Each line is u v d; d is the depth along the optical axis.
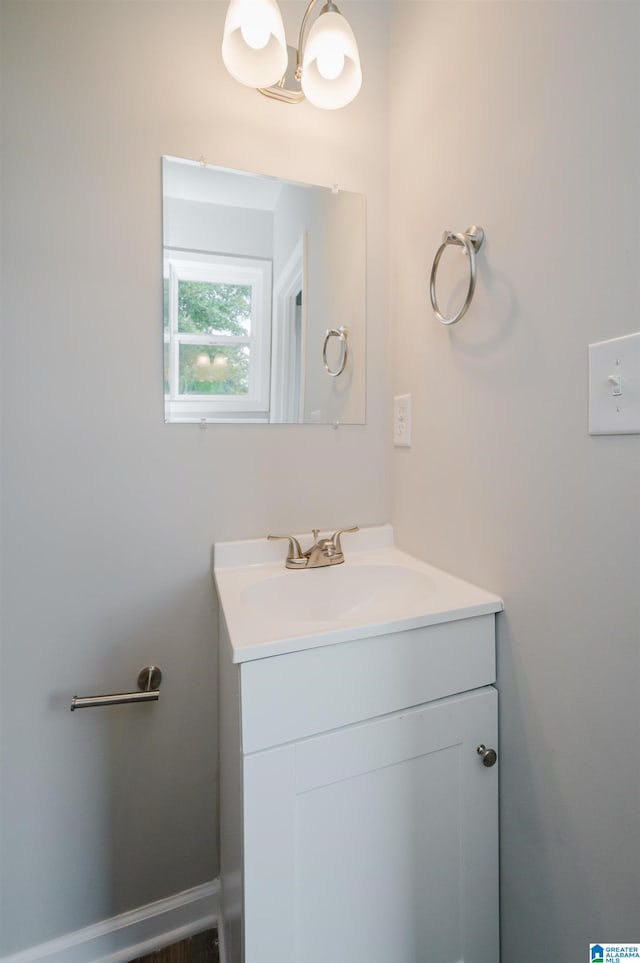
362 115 1.13
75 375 0.91
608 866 0.59
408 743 0.71
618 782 0.57
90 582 0.94
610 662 0.58
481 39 0.78
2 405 0.87
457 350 0.89
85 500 0.93
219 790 1.05
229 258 1.01
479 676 0.77
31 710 0.91
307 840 0.65
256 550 1.05
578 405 0.61
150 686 0.98
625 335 0.54
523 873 0.73
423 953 0.73
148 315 0.95
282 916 0.63
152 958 0.99
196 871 1.04
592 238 0.58
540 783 0.69
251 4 0.76
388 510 1.20
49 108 0.87
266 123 1.04
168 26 0.94
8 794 0.90
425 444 1.02
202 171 0.98
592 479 0.60
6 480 0.88
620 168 0.54
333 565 1.03
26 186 0.86
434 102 0.94
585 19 0.58
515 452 0.73
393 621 0.69
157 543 0.99
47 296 0.88
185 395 0.99
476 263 0.81
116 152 0.92
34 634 0.91
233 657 0.61
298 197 1.07
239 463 1.05
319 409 1.12
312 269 1.09
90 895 0.96
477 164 0.80
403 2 1.07
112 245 0.92
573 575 0.63
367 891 0.69
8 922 0.91
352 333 1.15
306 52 0.86
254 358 1.05
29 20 0.86
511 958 0.76
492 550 0.80
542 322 0.67
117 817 0.98
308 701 0.65
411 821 0.71
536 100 0.66
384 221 1.17
